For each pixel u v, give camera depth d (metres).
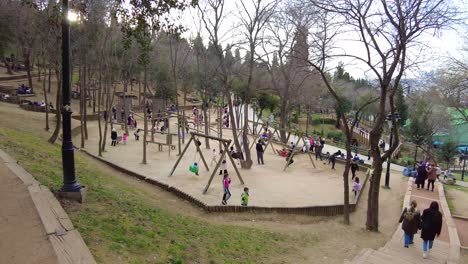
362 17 13.23
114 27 31.62
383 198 20.73
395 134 13.95
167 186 17.02
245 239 10.41
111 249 6.39
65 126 8.16
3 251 5.78
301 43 21.89
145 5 10.05
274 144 38.84
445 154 44.16
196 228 9.80
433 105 42.16
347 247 11.99
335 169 27.78
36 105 36.72
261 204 16.92
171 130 43.56
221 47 41.81
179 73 52.09
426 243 10.84
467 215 17.52
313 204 17.77
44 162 11.72
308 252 10.90
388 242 12.48
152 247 7.09
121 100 54.91
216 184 20.19
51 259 5.60
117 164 22.59
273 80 39.47
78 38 28.89
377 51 13.52
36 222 6.78
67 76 8.06
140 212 9.16
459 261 10.87
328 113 77.94
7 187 8.31
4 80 47.62
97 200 8.82
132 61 43.44
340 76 68.94
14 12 32.84
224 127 49.78
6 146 12.36
